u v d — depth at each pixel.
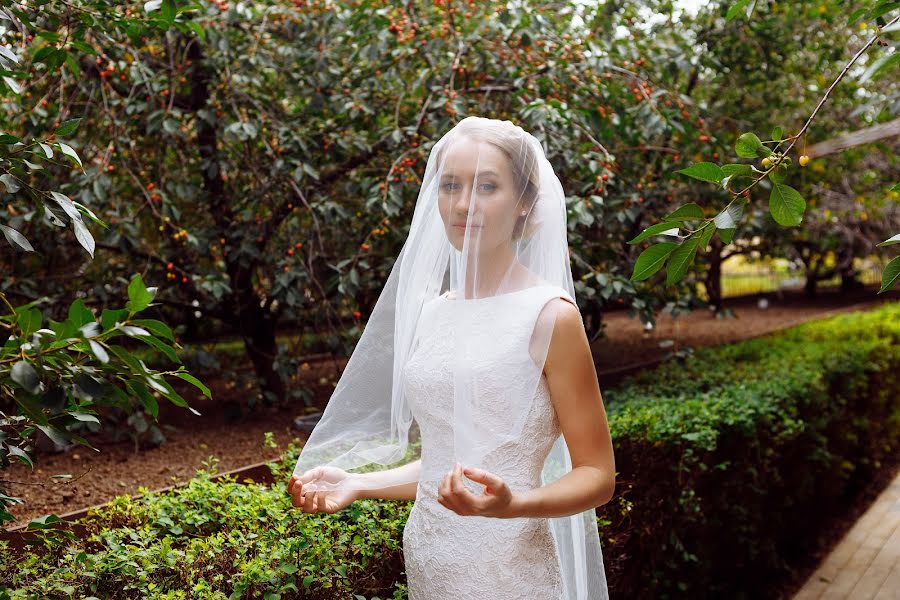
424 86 4.12
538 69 3.91
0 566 1.74
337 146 4.24
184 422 4.28
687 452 3.05
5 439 1.47
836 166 7.02
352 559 1.92
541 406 1.52
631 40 4.79
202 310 4.58
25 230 3.90
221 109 4.06
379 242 4.48
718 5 5.29
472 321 1.56
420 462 1.78
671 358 5.10
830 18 5.37
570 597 1.79
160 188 4.14
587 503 1.44
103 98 3.89
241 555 1.82
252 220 4.34
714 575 3.64
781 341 6.18
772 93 6.16
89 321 1.24
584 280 4.03
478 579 1.52
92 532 2.07
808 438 4.54
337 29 4.26
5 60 1.67
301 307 4.36
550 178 1.68
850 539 4.89
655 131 3.88
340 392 1.80
